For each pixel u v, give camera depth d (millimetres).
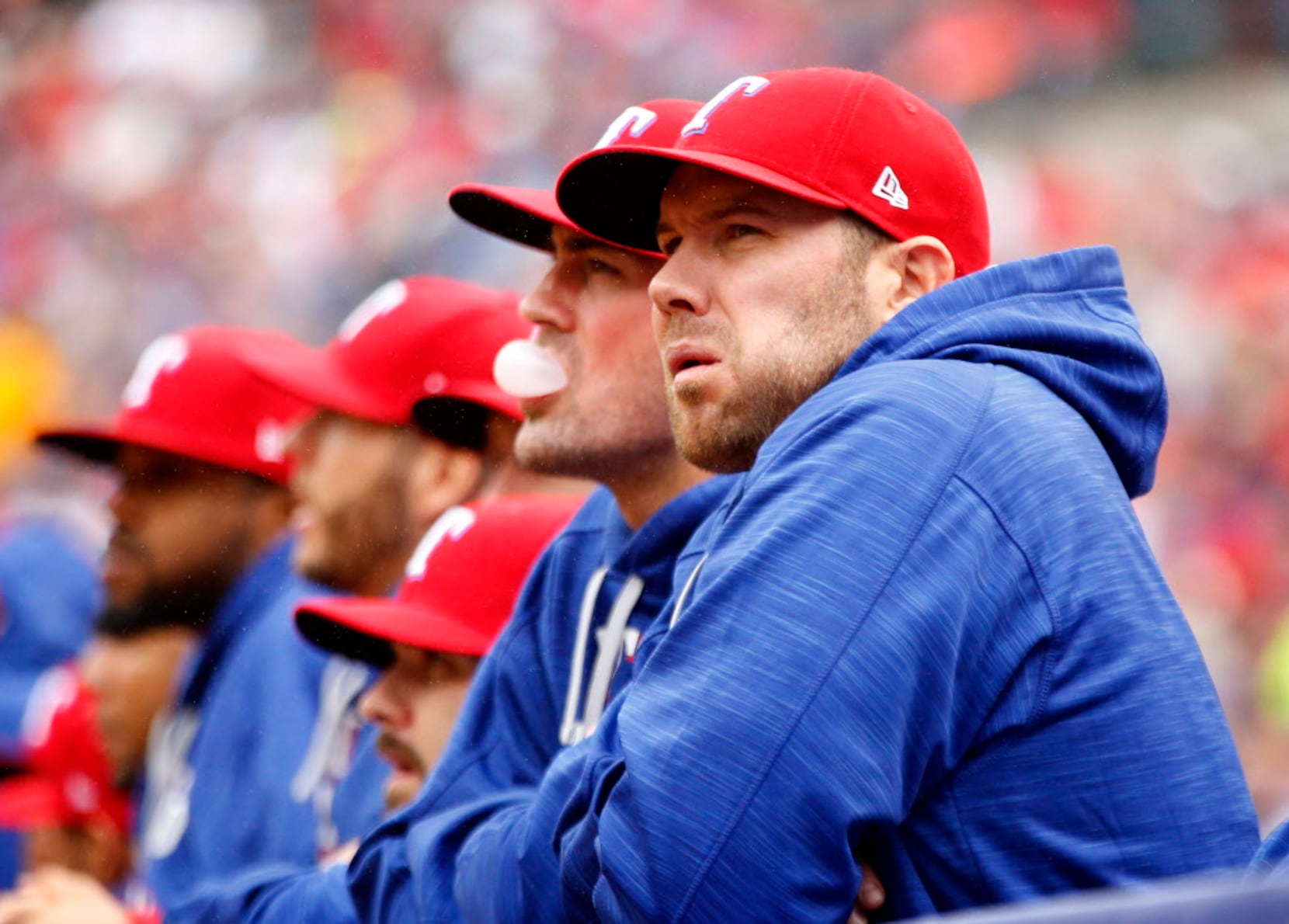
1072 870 5020
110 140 46750
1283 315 32969
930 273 5980
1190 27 40750
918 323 5703
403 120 43094
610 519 7684
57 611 16484
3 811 13008
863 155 5848
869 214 5828
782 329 5789
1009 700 5078
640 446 7273
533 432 7434
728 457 5914
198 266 43531
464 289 10648
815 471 5223
